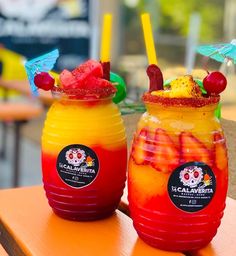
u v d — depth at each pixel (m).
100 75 0.44
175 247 0.40
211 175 0.38
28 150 2.06
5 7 2.37
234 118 0.65
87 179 0.44
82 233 0.44
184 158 0.38
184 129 0.38
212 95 0.40
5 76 2.37
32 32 2.45
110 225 0.45
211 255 0.40
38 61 0.46
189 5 3.07
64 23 2.52
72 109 0.44
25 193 0.53
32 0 2.42
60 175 0.45
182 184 0.38
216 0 2.87
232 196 0.58
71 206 0.45
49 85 0.44
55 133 0.45
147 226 0.40
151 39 0.42
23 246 0.42
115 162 0.45
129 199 0.42
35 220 0.46
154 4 2.97
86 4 2.55
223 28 2.83
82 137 0.44
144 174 0.39
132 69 2.48
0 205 0.50
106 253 0.40
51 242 0.42
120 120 0.46
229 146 0.59
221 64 0.50
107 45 0.46
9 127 2.32
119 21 2.91
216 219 0.40
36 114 1.65
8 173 1.82
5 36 2.38
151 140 0.39
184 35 2.89
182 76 0.40
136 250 0.41
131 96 0.78
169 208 0.39
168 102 0.38
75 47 2.55
